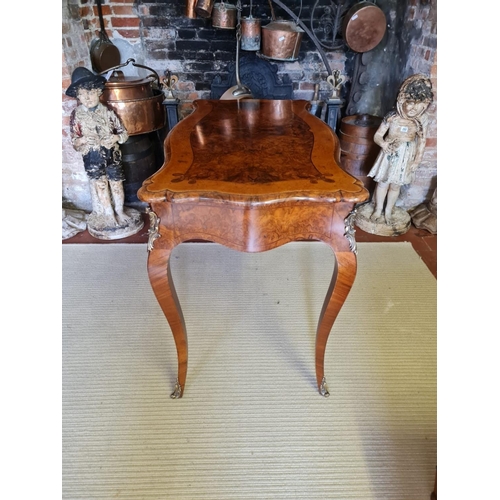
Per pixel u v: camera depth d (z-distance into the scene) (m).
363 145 2.42
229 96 2.23
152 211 1.11
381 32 2.25
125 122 2.24
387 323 1.78
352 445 1.30
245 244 1.13
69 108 2.31
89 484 1.20
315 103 2.63
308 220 1.13
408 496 1.18
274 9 2.42
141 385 1.50
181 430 1.34
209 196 1.05
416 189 2.54
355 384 1.51
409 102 2.01
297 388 1.49
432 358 1.62
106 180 2.25
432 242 2.34
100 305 1.87
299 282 2.02
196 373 1.54
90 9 2.39
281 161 1.28
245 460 1.26
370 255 2.21
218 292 1.95
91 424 1.36
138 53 2.56
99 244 2.30
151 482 1.20
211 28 2.47
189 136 1.51
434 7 2.09
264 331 1.73
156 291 1.22
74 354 1.62
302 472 1.23
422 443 1.31
